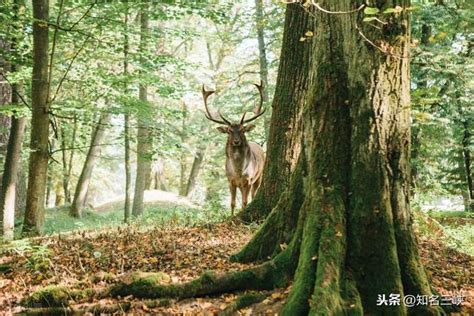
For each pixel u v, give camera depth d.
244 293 5.60
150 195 27.12
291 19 9.13
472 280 6.57
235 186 11.64
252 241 6.58
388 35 5.30
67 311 5.34
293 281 5.41
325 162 5.59
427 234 9.49
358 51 5.49
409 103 5.50
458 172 20.53
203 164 34.62
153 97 27.17
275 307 5.15
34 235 10.14
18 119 13.21
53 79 17.73
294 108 9.06
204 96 10.90
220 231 8.77
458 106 16.41
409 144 5.52
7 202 12.99
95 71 13.38
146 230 9.87
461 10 12.00
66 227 18.34
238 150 11.16
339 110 5.64
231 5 13.02
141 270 6.65
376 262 5.19
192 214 12.72
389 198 5.38
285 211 6.35
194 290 5.59
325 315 4.56
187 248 7.61
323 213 5.36
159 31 13.59
